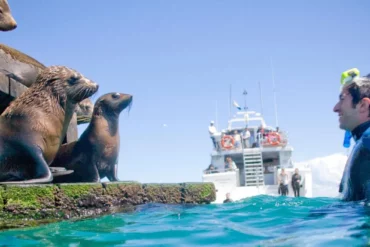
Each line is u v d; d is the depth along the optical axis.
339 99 4.24
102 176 7.66
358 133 4.11
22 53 9.19
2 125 5.84
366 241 2.87
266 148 23.09
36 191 5.05
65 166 7.44
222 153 23.52
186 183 7.22
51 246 3.36
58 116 6.11
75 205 5.44
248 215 4.86
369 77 4.11
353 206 4.11
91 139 7.43
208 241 3.36
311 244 2.87
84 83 6.27
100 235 3.82
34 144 5.76
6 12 8.13
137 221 4.78
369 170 3.92
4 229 4.31
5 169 5.77
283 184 20.48
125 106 7.71
